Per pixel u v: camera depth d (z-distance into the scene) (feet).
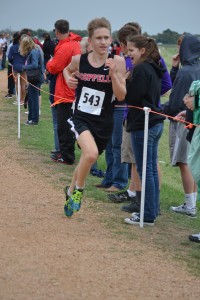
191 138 29.68
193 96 28.27
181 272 24.57
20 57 75.82
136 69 29.50
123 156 33.65
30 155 48.37
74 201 29.40
